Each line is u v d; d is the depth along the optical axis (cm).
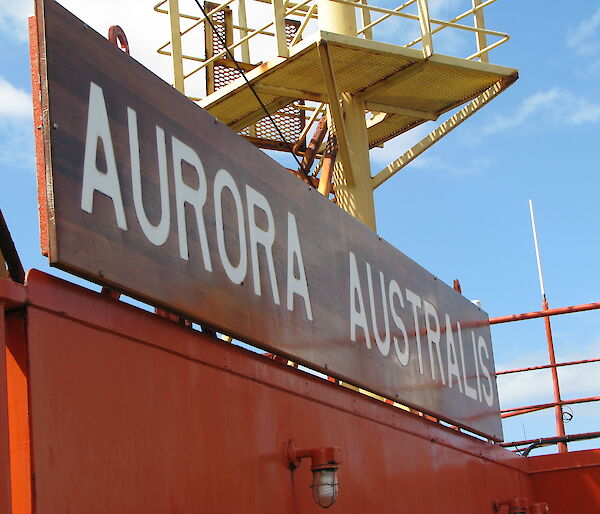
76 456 448
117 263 498
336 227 764
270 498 600
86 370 466
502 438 1078
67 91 489
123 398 486
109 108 518
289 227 688
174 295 539
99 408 469
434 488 854
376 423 773
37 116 487
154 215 536
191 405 539
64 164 477
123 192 514
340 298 747
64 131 481
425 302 926
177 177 565
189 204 571
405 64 1225
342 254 766
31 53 493
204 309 564
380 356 798
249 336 607
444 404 922
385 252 853
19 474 425
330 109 1188
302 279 692
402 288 876
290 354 654
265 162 671
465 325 1030
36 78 491
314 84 1245
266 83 1231
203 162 595
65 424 446
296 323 671
